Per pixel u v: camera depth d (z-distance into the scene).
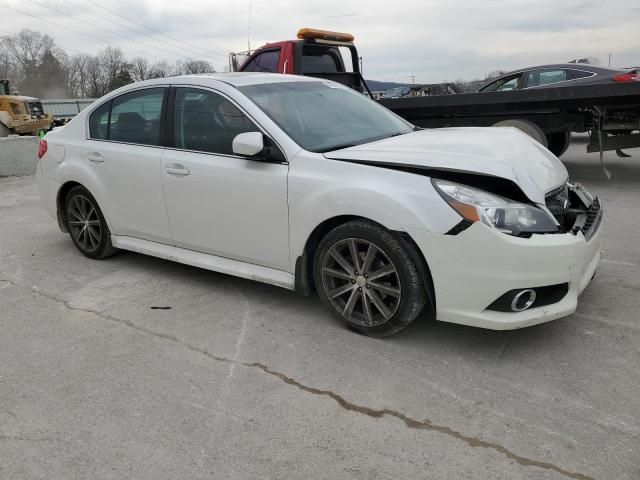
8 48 67.25
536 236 2.82
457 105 7.71
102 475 2.28
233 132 3.73
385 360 3.07
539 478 2.16
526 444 2.35
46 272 4.78
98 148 4.58
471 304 2.90
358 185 3.10
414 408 2.63
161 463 2.33
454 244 2.85
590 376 2.83
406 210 2.94
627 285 3.95
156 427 2.57
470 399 2.68
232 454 2.37
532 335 3.28
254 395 2.79
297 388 2.84
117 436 2.52
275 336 3.41
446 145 3.36
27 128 22.34
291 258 3.51
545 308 2.92
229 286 4.27
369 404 2.68
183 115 4.03
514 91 7.26
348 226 3.18
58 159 4.94
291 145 3.45
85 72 71.69
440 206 2.87
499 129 4.13
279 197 3.44
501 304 2.86
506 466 2.23
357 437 2.45
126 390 2.88
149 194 4.21
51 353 3.31
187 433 2.52
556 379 2.82
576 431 2.42
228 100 3.77
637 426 2.44
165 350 3.29
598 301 3.70
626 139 7.54
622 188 7.30
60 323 3.72
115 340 3.44
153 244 4.42
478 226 2.79
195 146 3.95
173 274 4.59
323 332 3.44
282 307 3.83
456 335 3.32
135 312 3.85
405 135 3.90
